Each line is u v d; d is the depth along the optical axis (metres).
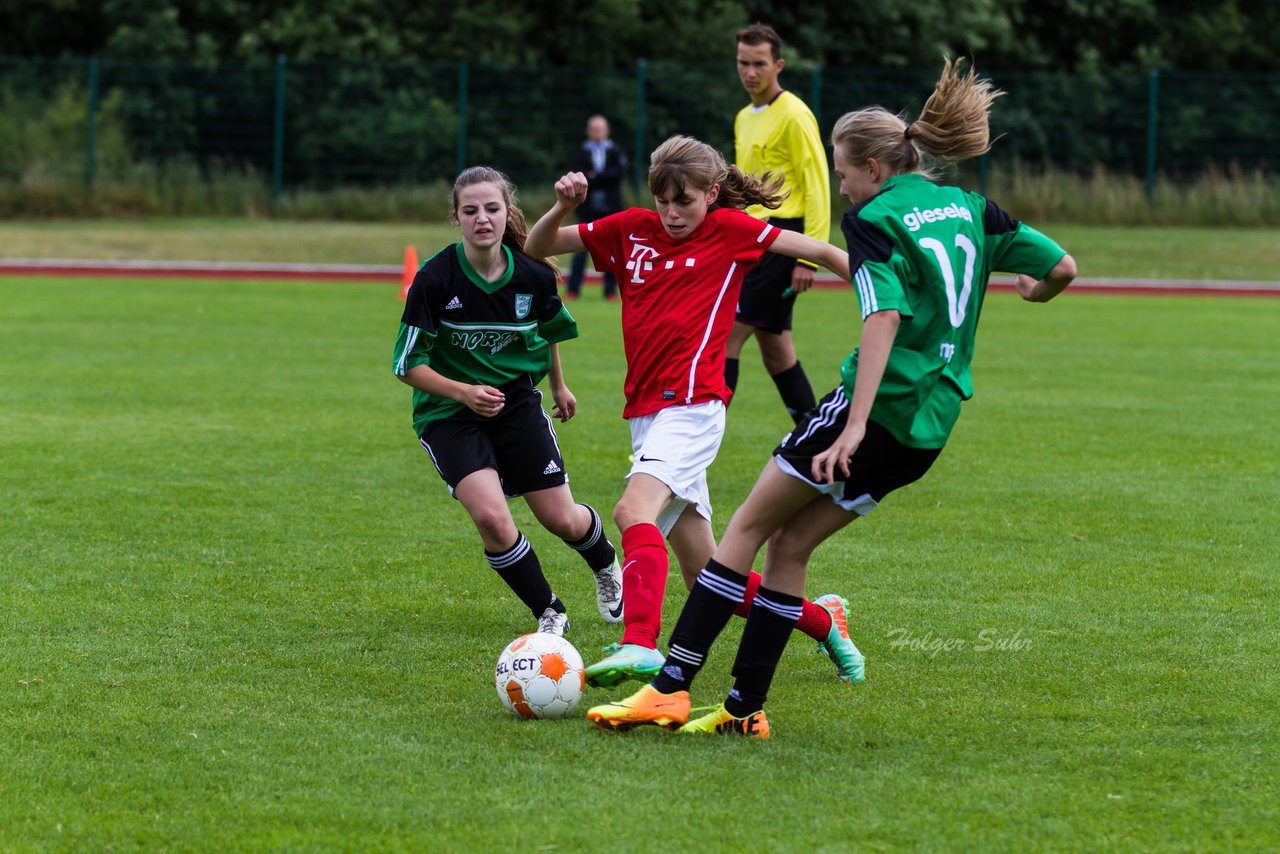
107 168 79.88
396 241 71.88
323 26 89.88
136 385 30.61
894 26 96.75
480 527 13.80
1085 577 16.62
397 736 11.39
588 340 40.22
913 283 10.89
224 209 80.31
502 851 9.30
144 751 10.98
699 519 13.66
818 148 22.16
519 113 81.69
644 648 12.30
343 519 19.17
